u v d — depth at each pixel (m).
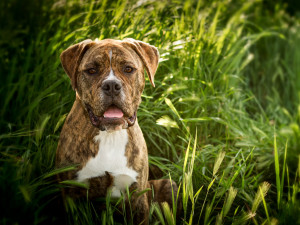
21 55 3.79
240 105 4.60
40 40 3.95
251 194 3.25
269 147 4.04
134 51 2.82
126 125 2.68
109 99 2.56
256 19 6.62
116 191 2.80
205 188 3.35
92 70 2.65
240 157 3.81
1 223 2.47
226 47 4.94
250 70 5.87
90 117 2.68
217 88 4.48
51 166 3.02
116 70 2.64
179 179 3.21
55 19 4.00
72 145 2.71
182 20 4.50
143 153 2.88
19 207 2.60
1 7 4.25
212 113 4.19
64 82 3.50
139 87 2.82
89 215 2.64
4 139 3.08
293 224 2.56
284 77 6.04
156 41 4.08
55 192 2.97
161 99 3.71
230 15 6.13
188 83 4.12
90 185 2.76
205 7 5.20
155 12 4.45
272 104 5.39
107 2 4.33
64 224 2.87
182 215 3.21
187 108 4.02
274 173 3.71
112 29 3.85
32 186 2.65
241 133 4.05
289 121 5.11
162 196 3.15
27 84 3.40
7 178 2.64
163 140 3.85
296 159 3.88
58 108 3.42
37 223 2.65
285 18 6.96
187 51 4.27
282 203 2.76
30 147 3.04
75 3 4.26
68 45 3.66
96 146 2.71
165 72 4.14
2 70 3.67
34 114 3.30
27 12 4.25
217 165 2.66
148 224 2.89
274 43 6.41
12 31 3.95
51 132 3.30
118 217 2.96
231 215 3.14
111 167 2.71
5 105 3.13
